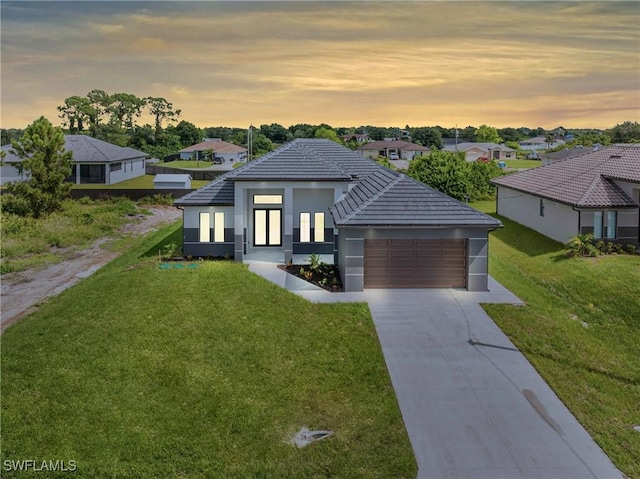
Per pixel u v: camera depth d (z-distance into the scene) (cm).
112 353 1359
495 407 1152
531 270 2219
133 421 1084
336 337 1488
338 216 1945
